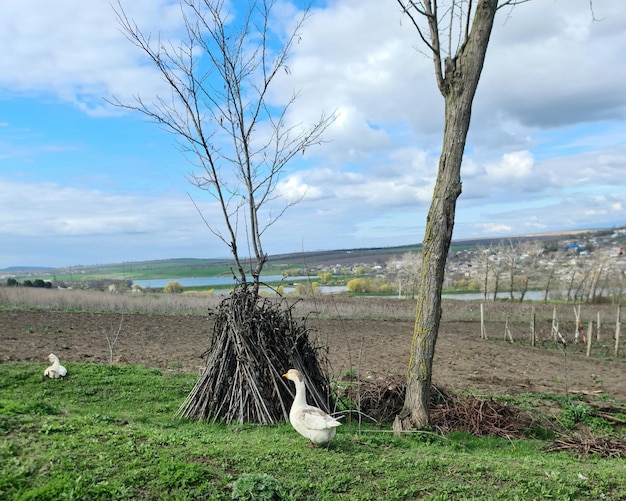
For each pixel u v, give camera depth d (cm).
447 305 4644
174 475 682
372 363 1909
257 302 1223
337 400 1226
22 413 941
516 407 1344
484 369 1958
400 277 5712
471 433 1166
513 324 3578
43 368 1421
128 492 646
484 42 1074
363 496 697
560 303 5122
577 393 1592
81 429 816
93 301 3269
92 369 1460
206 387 1144
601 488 773
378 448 913
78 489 631
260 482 677
